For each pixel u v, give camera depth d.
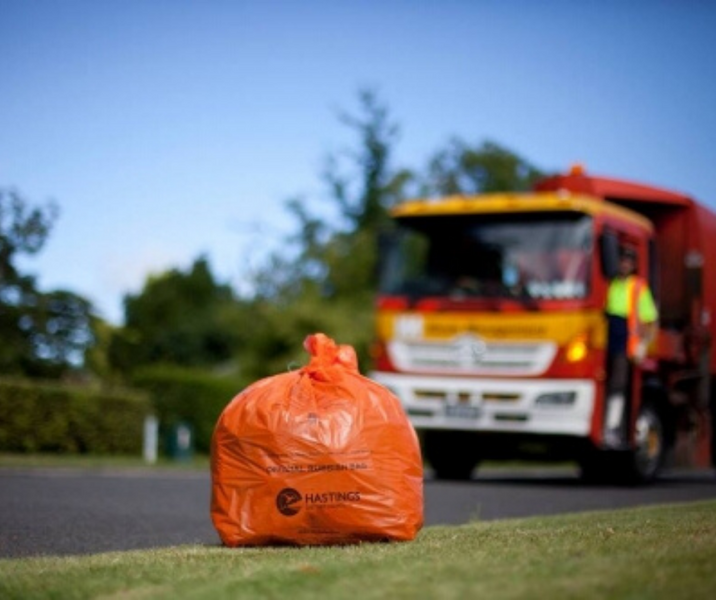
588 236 16.64
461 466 19.23
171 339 82.94
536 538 6.89
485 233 17.20
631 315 16.67
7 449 23.00
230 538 7.46
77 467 19.83
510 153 46.16
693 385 18.75
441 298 17.20
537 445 17.42
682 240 18.75
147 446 25.97
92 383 30.98
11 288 26.77
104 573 5.93
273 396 7.54
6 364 26.70
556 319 16.53
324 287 43.91
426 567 5.47
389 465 7.46
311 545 7.43
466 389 16.89
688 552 5.56
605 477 17.62
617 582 4.70
